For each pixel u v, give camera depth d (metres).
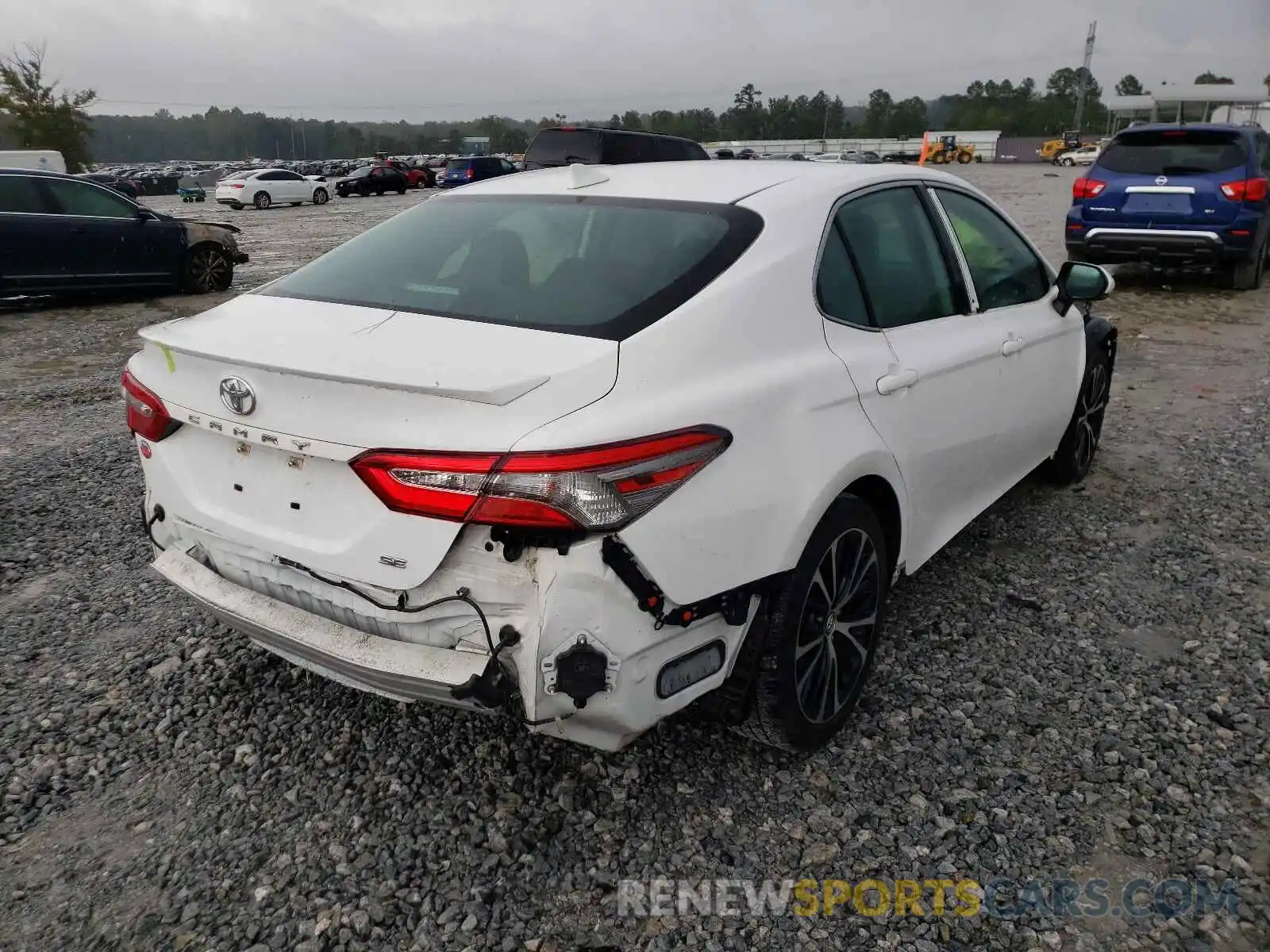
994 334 3.82
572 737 2.39
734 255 2.73
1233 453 5.76
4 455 5.93
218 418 2.48
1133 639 3.65
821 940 2.32
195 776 2.90
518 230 3.03
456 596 2.27
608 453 2.16
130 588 4.14
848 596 2.94
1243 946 2.29
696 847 2.60
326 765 2.94
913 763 2.94
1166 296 11.27
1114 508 4.94
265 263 16.52
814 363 2.77
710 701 2.70
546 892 2.46
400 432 2.19
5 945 2.29
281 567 2.54
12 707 3.25
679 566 2.31
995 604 3.93
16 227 11.20
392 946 2.30
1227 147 10.76
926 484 3.38
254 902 2.42
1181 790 2.81
